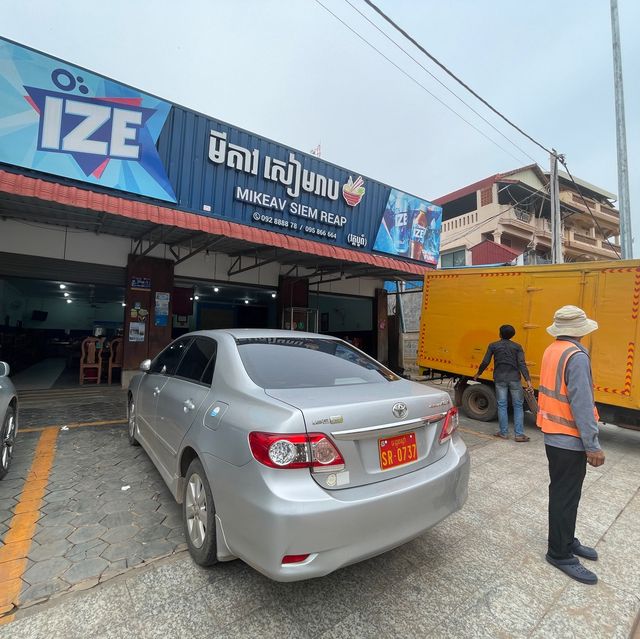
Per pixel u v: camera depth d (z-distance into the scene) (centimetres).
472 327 746
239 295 1529
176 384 332
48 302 1909
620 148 1026
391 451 227
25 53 591
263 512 189
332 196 987
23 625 200
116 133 668
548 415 278
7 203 636
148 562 255
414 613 220
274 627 205
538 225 2389
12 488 362
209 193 784
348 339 1432
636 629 217
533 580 255
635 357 557
